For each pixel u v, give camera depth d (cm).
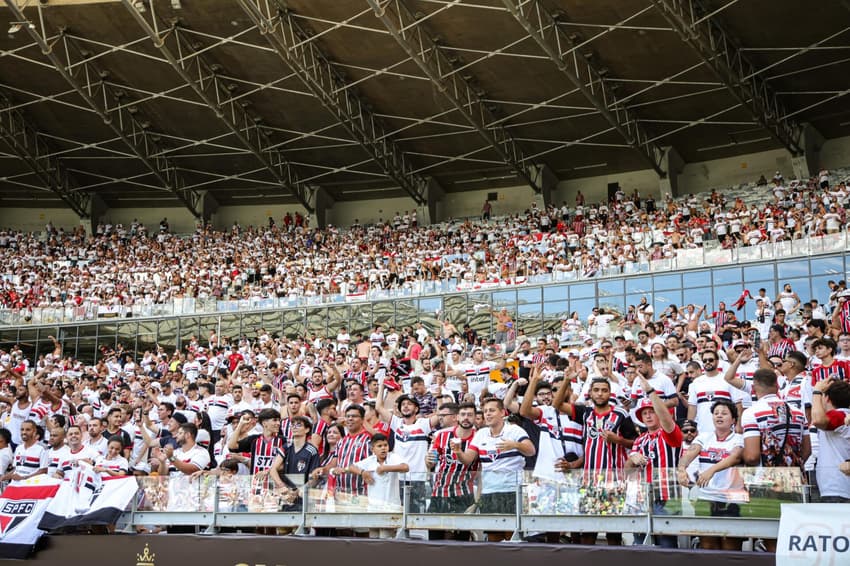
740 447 1080
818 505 1002
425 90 4234
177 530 1496
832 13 3419
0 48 4091
